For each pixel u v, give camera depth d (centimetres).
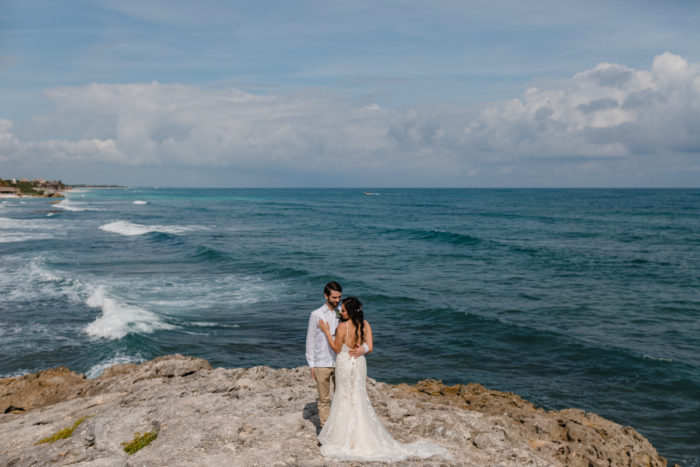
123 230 4747
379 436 515
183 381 823
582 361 1348
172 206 10494
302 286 2277
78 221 6012
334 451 500
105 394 784
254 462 477
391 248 3725
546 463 530
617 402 1105
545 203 12219
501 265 2939
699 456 892
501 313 1828
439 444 554
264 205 11319
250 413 608
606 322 1712
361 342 515
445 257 3262
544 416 799
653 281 2441
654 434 970
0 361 1292
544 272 2702
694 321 1725
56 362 1291
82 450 555
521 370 1292
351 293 2139
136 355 1341
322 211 8919
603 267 2852
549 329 1612
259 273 2602
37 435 645
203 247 3416
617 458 652
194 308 1856
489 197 17712
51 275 2391
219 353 1393
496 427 621
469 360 1360
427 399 896
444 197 18088
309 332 547
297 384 751
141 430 593
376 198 17162
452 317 1759
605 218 6862
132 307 1802
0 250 3322
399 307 1917
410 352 1423
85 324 1612
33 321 1641
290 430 555
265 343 1481
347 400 514
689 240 4191
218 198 16250
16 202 11250
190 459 481
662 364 1306
